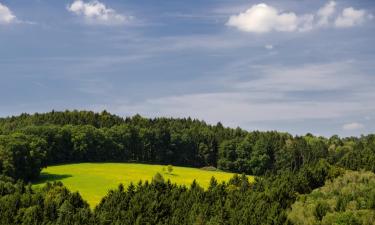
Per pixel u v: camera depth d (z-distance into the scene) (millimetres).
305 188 104750
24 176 144000
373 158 117125
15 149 142625
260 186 108375
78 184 141375
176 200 99438
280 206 93812
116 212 93125
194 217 89312
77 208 97562
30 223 89875
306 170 109250
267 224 85812
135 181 148125
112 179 150250
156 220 92375
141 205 95188
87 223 89375
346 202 90625
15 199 97000
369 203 88312
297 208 92750
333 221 85250
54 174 156625
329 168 112688
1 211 93875
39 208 93500
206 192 102562
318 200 94500
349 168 117812
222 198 100188
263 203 92500
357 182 103312
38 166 148125
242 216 88312
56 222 89938
